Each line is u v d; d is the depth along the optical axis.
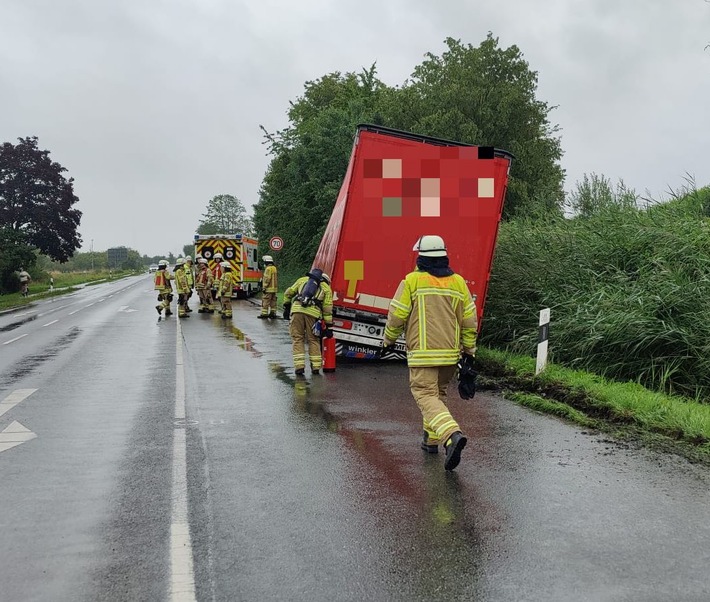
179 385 9.77
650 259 10.64
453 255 10.65
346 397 8.82
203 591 3.48
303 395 8.96
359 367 11.47
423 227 10.66
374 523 4.40
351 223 10.66
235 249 33.06
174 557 3.90
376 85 40.38
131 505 4.79
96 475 5.50
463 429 6.97
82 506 4.78
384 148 10.60
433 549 3.99
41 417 7.68
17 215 69.06
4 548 4.06
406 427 7.14
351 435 6.79
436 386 5.78
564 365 10.10
